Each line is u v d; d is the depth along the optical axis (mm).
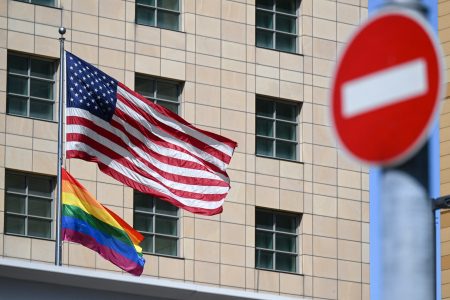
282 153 60688
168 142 43281
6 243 54250
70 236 44688
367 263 61625
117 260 45094
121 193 56312
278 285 59250
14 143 55094
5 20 55656
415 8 9602
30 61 56094
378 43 9664
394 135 9523
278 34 61531
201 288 35062
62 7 56875
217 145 43625
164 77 58312
